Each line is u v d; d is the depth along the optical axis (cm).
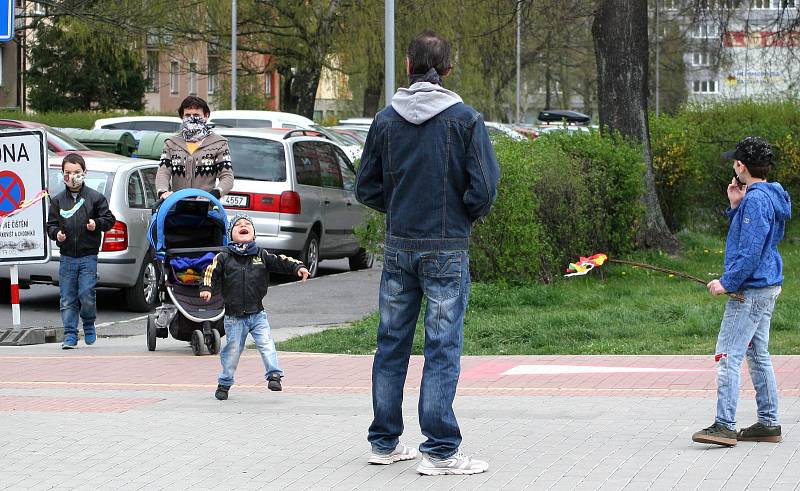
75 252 2198
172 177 2147
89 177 2712
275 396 1650
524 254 2728
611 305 2548
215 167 2155
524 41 8831
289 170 3212
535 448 1262
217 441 1327
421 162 1137
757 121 4453
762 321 1266
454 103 1140
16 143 2303
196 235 2114
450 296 1148
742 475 1127
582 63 10994
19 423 1437
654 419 1418
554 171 2869
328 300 2880
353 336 2256
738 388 1255
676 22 5150
